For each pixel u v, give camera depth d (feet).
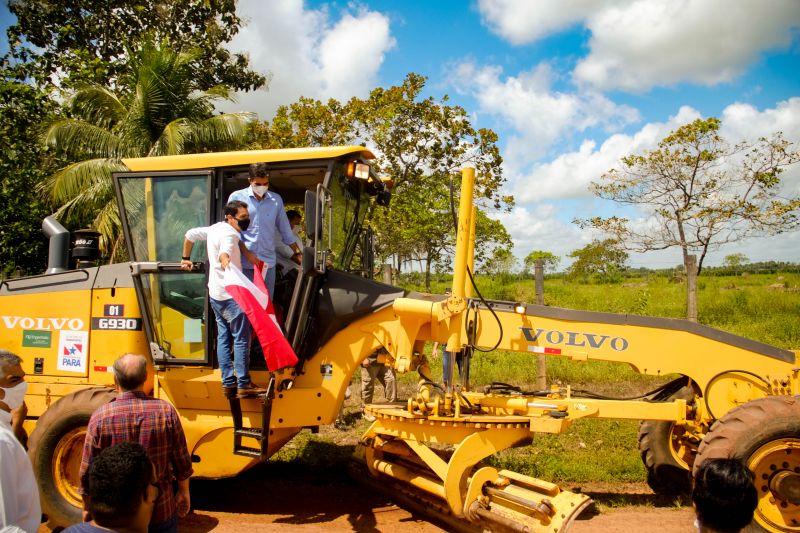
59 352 19.90
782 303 54.80
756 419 16.03
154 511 11.66
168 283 18.81
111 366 19.49
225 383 17.44
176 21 67.67
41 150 52.90
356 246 21.70
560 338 18.47
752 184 53.83
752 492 7.54
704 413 18.22
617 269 107.96
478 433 16.99
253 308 16.60
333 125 58.90
